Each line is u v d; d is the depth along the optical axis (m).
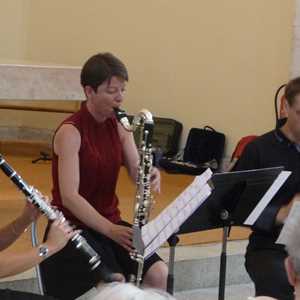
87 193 5.90
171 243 5.83
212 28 12.45
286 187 6.27
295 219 3.19
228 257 8.32
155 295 2.70
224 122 12.36
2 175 10.83
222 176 5.52
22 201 9.32
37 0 14.43
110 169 5.93
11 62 9.88
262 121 11.86
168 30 13.02
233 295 8.03
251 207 5.80
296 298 3.05
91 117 5.86
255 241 6.42
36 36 14.48
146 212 5.64
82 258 5.66
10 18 14.55
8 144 13.59
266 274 6.13
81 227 5.82
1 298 4.42
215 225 5.79
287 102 6.21
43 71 9.08
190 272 8.03
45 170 11.79
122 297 2.67
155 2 13.15
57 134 5.77
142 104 13.41
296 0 11.17
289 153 6.30
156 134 12.90
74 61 14.11
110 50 13.71
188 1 12.72
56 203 5.87
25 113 14.20
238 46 12.12
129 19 13.47
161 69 13.15
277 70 11.62
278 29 11.57
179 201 5.05
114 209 6.11
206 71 12.56
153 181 5.77
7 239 5.07
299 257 3.03
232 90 12.23
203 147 12.41
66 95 9.25
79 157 5.79
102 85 5.71
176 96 12.98
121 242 5.53
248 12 11.95
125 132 6.08
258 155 6.33
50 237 4.94
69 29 14.14
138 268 5.36
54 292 5.78
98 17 13.81
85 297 6.44
